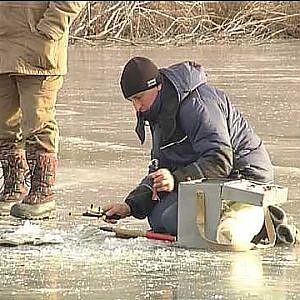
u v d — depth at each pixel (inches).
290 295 497.0
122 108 1299.2
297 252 597.0
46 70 696.4
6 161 737.6
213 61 1873.8
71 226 670.5
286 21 2003.0
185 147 625.9
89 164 912.9
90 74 1675.7
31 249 600.7
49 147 714.2
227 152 612.1
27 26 677.3
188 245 603.2
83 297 491.2
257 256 583.5
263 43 2063.2
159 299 488.7
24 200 707.4
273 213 622.8
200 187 593.9
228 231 587.2
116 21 2089.1
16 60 685.3
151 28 2122.3
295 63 1781.5
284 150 971.9
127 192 786.8
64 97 1400.1
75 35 2089.1
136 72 607.5
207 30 2162.9
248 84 1481.3
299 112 1204.5
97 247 605.9
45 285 514.0
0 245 609.3
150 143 1033.5
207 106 617.3
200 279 526.9
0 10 676.1
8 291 501.4
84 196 770.2
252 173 633.6
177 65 627.2
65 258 576.7
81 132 1101.7
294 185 811.4
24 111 711.1
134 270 546.6
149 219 644.7
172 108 617.0
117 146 1011.9
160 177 609.6
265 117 1167.6
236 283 520.1
